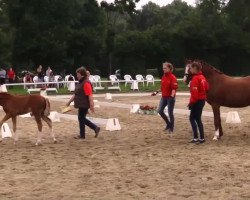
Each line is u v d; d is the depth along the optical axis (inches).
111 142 605.9
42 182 398.9
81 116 629.3
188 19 2556.6
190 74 615.2
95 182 394.9
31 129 732.0
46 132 699.4
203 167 444.5
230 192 355.3
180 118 837.2
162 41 2466.8
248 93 596.1
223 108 991.0
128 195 352.2
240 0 2600.9
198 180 394.3
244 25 2632.9
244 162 463.2
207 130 686.5
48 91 1617.9
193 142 583.8
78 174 426.9
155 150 541.0
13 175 428.1
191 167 446.0
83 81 622.8
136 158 496.4
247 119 806.5
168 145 574.6
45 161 490.6
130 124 776.3
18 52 2416.3
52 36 2432.3
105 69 2664.9
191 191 359.9
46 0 2443.4
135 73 2450.8
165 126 744.3
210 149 539.2
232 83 599.2
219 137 610.2
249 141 593.9
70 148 565.6
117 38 2481.5
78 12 2694.4
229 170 429.7
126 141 611.8
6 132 657.0
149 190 365.4
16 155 527.2
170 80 651.5
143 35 2445.9
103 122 802.8
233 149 536.4
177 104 1101.7
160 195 350.3
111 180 400.5
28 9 2447.1
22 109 590.6
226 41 2452.0
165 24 2842.0
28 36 2410.2
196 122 589.9
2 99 591.8
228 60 2504.9
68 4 2497.5
